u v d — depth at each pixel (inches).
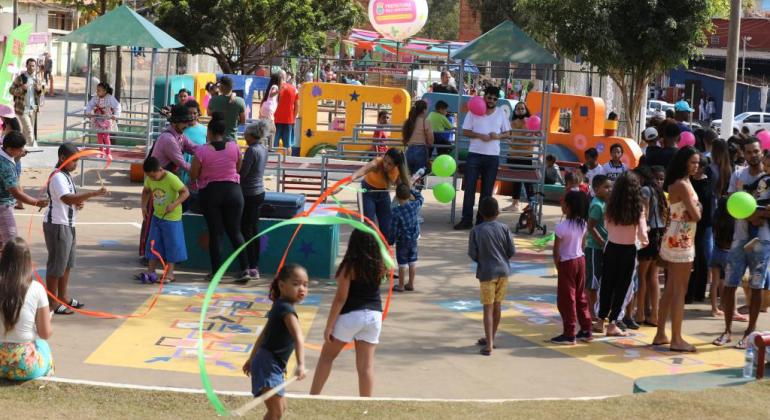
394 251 522.6
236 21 1123.3
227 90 614.9
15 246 263.0
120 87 957.8
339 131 869.2
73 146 374.0
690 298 445.1
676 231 361.7
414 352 350.3
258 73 1221.7
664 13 903.1
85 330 353.4
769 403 263.0
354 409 251.4
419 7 1222.9
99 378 299.7
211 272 450.0
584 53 949.2
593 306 399.2
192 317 378.3
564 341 370.9
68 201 366.6
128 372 307.9
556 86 1114.7
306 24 1151.0
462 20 2354.8
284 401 238.4
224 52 1226.0
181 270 460.4
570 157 775.7
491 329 350.3
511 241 353.4
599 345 370.6
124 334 350.9
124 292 411.8
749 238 368.8
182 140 470.6
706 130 485.7
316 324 378.0
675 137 449.1
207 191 428.8
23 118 797.9
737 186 401.7
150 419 240.4
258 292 424.5
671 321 377.4
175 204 423.5
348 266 269.7
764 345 293.6
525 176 623.8
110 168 778.2
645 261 395.2
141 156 677.9
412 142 619.8
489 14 2122.3
